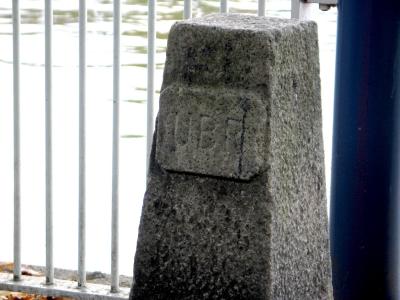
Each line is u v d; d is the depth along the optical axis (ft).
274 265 13.87
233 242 13.92
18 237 18.61
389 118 15.71
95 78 36.14
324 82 29.66
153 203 14.29
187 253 14.19
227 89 13.70
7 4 49.08
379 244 16.08
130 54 38.60
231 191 13.88
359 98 15.70
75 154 29.09
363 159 15.84
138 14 46.65
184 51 13.85
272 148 13.64
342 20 15.67
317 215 14.99
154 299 14.44
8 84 35.68
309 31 14.49
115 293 18.19
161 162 14.10
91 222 23.32
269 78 13.53
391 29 15.47
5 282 18.66
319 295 15.21
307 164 14.62
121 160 28.04
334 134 16.01
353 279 16.24
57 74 37.17
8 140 30.17
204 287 14.14
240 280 13.93
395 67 15.58
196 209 14.07
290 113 14.06
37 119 32.14
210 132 13.79
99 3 50.65
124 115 32.07
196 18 14.53
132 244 21.76
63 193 25.66
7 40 41.52
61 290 18.34
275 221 13.82
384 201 15.94
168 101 13.94
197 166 13.92
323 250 15.25
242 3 43.06
